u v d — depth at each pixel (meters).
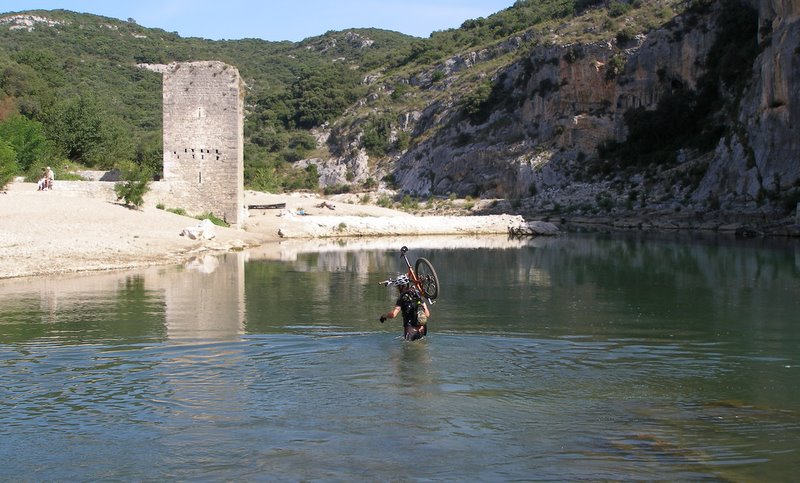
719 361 14.00
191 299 22.62
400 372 12.74
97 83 137.62
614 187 90.44
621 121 100.44
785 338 16.48
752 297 23.56
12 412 10.73
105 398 11.35
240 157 50.94
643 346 15.38
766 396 11.64
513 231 62.44
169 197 49.28
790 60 63.94
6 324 17.94
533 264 35.25
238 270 31.62
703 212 68.94
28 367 13.23
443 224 63.47
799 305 21.78
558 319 19.16
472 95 123.50
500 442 9.62
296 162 146.25
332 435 9.85
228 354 14.12
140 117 123.31
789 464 8.97
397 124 142.88
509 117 116.88
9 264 29.47
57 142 77.75
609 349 14.97
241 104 51.16
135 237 38.94
